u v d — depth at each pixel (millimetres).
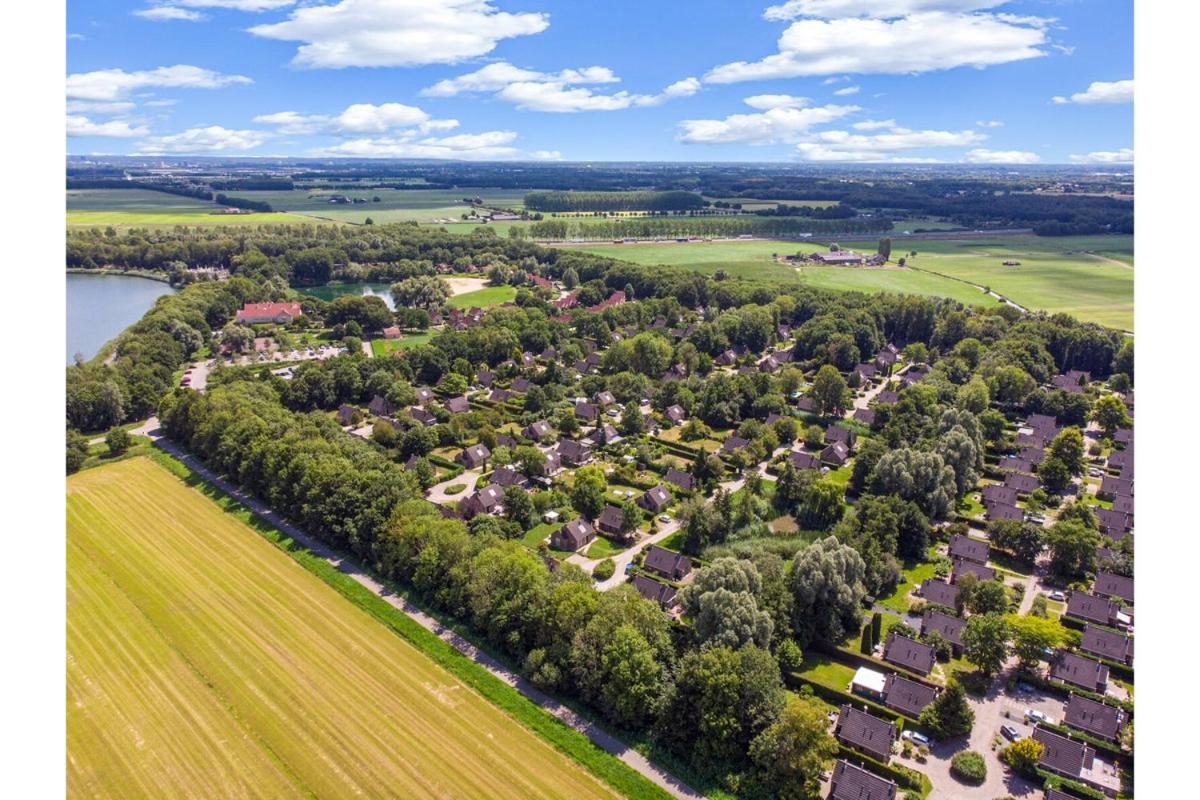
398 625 112625
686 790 84375
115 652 105375
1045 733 89312
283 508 145750
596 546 138875
